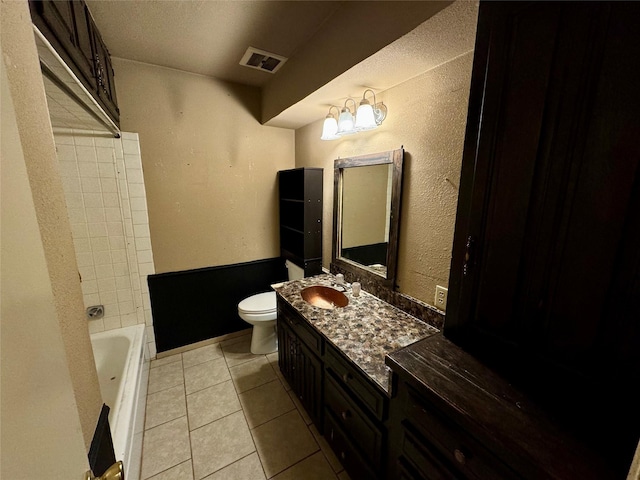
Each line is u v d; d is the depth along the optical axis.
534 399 0.73
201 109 2.18
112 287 2.08
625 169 0.54
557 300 0.67
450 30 0.97
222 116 2.27
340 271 2.11
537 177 0.68
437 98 1.28
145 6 1.30
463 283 0.91
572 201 0.62
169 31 1.52
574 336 0.64
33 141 0.52
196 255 2.36
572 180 0.62
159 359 2.32
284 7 1.32
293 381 1.85
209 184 2.31
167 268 2.26
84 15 1.19
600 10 0.55
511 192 0.74
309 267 2.33
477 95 0.81
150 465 1.43
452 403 0.72
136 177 2.03
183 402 1.86
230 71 2.05
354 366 1.15
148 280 2.20
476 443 0.70
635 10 0.51
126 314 2.16
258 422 1.70
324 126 1.82
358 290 1.78
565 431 0.64
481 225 0.82
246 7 1.32
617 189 0.55
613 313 0.58
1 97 0.33
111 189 1.97
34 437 0.35
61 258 0.59
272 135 2.52
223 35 1.56
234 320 2.64
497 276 0.80
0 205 0.32
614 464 0.57
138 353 1.86
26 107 0.51
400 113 1.49
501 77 0.73
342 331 1.37
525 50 0.68
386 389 0.99
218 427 1.67
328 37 1.43
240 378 2.10
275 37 1.57
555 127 0.63
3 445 0.29
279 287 1.97
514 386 0.78
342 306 1.79
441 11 0.87
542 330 0.70
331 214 2.20
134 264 2.13
